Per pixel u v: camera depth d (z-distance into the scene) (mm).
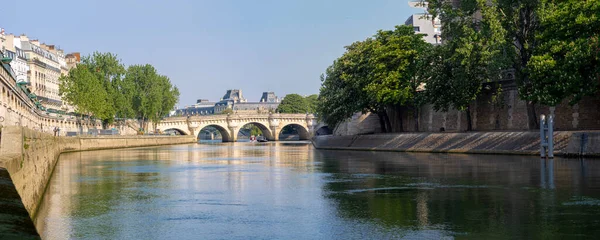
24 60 149000
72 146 106188
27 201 25312
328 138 116625
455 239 22609
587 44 56312
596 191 33656
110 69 155875
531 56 61125
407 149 85312
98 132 137000
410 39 89438
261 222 26922
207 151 110250
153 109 172875
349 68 96438
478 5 65938
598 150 55094
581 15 56906
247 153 97312
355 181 42656
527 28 65438
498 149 67750
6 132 24062
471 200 31734
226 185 41812
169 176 49625
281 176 48125
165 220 27797
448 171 47938
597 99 64438
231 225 26359
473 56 66500
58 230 25672
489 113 83062
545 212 27516
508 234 23188
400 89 87562
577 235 22797
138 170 56938
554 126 70375
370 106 101062
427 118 101000
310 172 51406
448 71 75688
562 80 58031
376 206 30547
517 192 34125
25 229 10727
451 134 79125
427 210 28906
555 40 59188
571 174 42062
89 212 30203
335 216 27969
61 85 132500
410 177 44281
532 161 54344
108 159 78750
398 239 22797
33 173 29609
